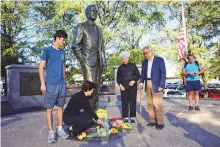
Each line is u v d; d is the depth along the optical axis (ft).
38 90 31.53
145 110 27.50
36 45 65.31
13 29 66.85
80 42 18.15
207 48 75.00
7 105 27.94
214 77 73.05
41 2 70.44
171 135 15.75
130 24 65.16
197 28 74.84
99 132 15.62
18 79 29.68
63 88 15.69
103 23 66.69
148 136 15.62
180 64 69.36
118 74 20.48
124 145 13.80
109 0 65.82
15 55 64.23
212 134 15.79
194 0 69.56
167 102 34.45
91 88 15.83
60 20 64.64
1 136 16.62
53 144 14.42
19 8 63.77
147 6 70.03
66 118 15.57
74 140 15.14
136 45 69.92
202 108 27.73
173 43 72.95
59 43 15.66
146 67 18.76
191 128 17.61
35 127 19.52
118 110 28.17
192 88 26.30
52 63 15.33
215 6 68.80
